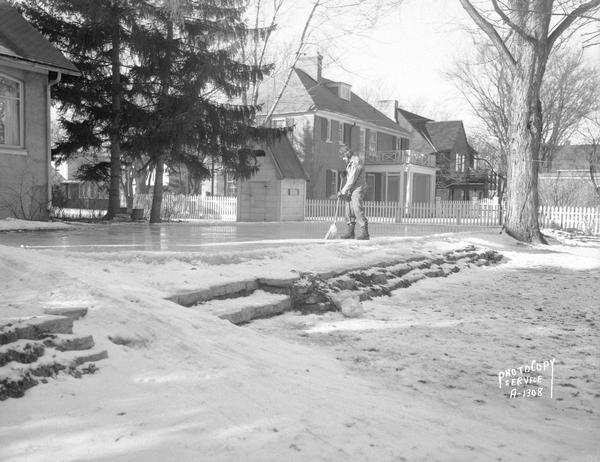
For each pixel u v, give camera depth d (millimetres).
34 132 16109
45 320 3812
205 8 18812
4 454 2590
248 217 29953
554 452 3322
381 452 2998
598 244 20109
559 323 7449
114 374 3617
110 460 2604
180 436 2885
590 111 31922
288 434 3057
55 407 3088
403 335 6441
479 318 7629
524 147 18938
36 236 11680
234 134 20188
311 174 35500
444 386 4664
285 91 37000
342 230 17438
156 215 19891
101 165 19953
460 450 3184
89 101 18953
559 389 4707
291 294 7406
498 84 30891
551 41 18031
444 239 15281
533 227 18969
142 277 6391
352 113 39406
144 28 18516
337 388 4121
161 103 18594
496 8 16688
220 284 6664
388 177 43500
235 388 3623
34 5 18656
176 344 4238
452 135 50000
